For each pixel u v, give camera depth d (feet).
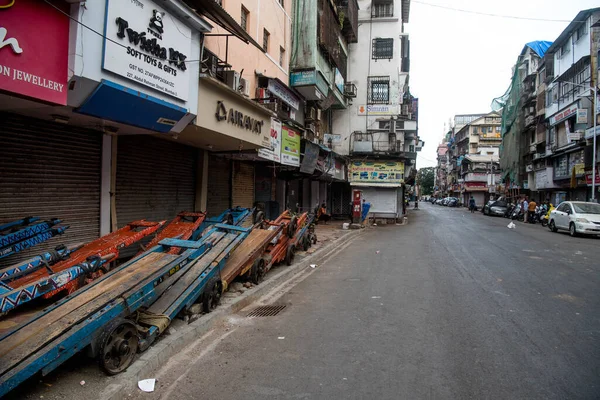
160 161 30.01
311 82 52.19
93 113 17.35
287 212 32.86
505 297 21.62
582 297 21.58
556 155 98.99
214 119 25.44
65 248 17.63
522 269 29.68
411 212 145.48
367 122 89.10
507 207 114.21
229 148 34.73
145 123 20.39
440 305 20.17
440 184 363.56
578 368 12.75
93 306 11.76
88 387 11.00
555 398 10.88
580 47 82.94
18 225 17.16
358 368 12.84
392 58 89.15
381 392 11.26
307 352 14.21
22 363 9.49
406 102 98.17
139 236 19.93
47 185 20.24
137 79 17.88
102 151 23.54
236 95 27.68
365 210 75.61
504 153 153.79
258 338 15.71
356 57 90.02
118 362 11.93
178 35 20.75
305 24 52.95
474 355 13.83
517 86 134.10
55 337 10.39
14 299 11.80
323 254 38.96
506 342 15.02
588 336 15.65
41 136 19.85
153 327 13.56
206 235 20.45
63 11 14.48
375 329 16.61
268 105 41.68
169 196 31.24
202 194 35.17
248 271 23.77
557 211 62.39
